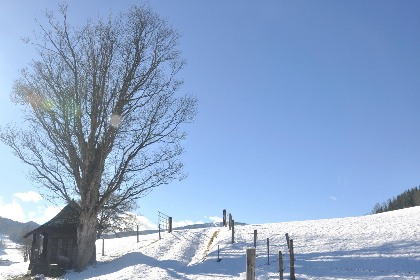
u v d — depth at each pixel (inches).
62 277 1111.6
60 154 1219.9
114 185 1240.8
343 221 1531.7
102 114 1212.5
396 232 1182.3
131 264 1160.8
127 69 1235.2
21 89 1203.9
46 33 1227.2
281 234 1359.5
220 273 938.1
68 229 1320.1
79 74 1224.8
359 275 811.4
